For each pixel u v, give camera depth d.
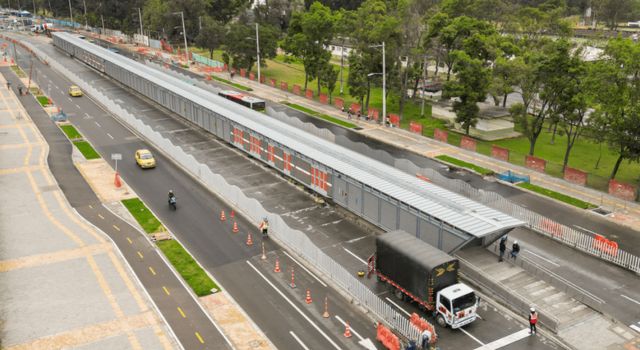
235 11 174.50
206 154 66.56
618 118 52.31
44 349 31.00
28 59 140.75
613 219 48.12
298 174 54.91
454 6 106.56
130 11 180.25
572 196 53.59
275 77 123.19
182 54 150.62
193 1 151.12
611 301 35.75
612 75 52.34
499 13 109.75
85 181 57.94
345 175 47.56
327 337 32.09
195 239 44.72
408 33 88.19
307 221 47.84
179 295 36.47
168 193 54.47
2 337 31.98
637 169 65.56
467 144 69.88
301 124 75.75
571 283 37.97
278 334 32.38
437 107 89.12
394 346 30.27
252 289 37.25
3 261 40.91
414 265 33.66
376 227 45.53
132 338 32.03
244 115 70.06
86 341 31.73
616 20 156.62
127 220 48.34
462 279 38.44
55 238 44.84
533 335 32.22
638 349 30.95
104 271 39.59
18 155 66.38
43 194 54.25
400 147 71.50
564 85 59.06
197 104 75.69
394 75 87.44
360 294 35.50
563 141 78.31
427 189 43.66
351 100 102.12
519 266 39.59
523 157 65.81
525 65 64.94
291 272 39.47
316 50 98.00
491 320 33.81
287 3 169.62
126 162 63.91
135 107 90.50
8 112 87.38
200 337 32.09
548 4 124.44
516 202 52.53
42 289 37.16
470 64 72.69
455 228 37.00
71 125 80.25
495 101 87.50
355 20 106.19
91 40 179.00
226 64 126.44
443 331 32.59
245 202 49.53
